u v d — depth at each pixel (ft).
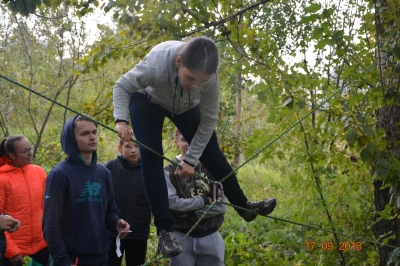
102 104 17.76
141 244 13.92
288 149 15.98
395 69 12.87
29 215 13.42
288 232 16.22
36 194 13.66
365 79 14.14
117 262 13.65
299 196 17.35
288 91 15.03
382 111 15.07
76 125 10.92
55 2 17.84
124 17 17.17
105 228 11.13
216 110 10.37
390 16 13.38
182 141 13.26
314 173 16.15
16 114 30.83
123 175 13.83
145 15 17.03
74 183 10.66
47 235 10.09
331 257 16.43
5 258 12.91
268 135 15.74
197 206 12.61
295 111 14.87
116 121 9.38
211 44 9.05
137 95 10.39
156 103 10.32
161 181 10.32
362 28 16.38
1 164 13.51
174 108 10.24
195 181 13.07
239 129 28.04
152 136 10.19
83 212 10.68
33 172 13.88
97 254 10.76
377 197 16.08
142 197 13.82
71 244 10.50
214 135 11.19
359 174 16.21
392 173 13.00
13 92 29.63
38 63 30.01
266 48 16.90
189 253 12.78
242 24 17.97
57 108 33.63
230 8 18.58
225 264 15.90
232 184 11.55
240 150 26.11
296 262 16.02
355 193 18.48
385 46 14.23
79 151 10.96
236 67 17.92
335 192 16.81
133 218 13.66
